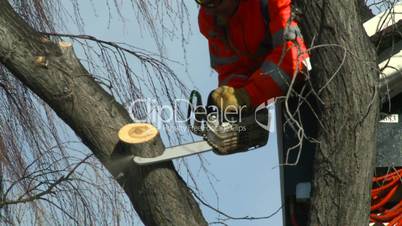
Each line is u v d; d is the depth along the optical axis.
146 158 8.07
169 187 8.09
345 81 7.65
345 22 7.64
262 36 9.05
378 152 9.59
